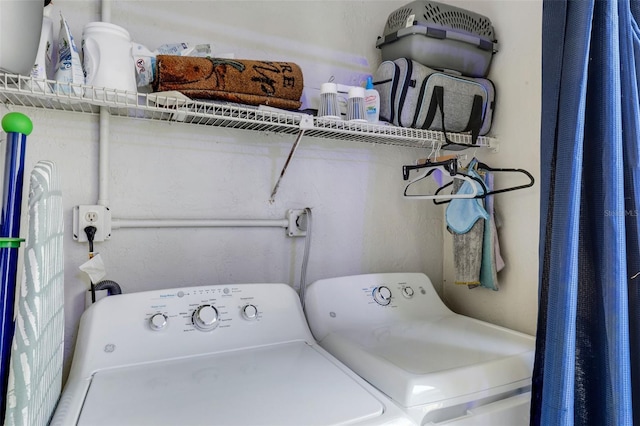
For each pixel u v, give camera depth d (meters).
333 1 1.56
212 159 1.33
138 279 1.23
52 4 1.13
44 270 0.66
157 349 0.98
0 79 0.86
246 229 1.39
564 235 0.84
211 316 1.05
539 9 1.33
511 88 1.42
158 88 1.08
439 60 1.39
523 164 1.37
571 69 0.86
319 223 1.52
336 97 1.25
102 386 0.83
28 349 0.61
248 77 1.14
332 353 1.12
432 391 0.83
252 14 1.42
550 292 0.87
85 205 1.15
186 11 1.31
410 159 1.70
